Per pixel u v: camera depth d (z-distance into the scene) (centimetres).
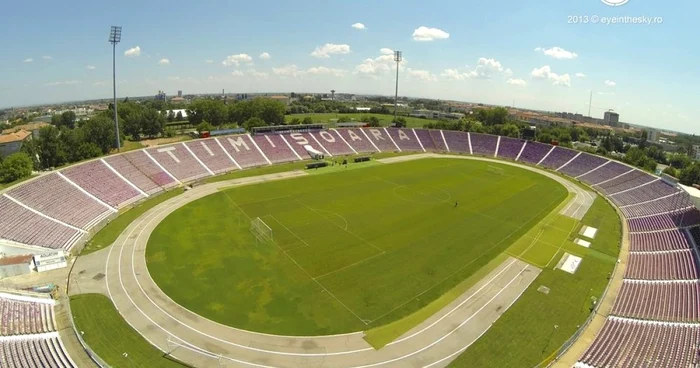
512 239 5903
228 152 10431
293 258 5078
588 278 4803
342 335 3638
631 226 6681
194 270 4728
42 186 6344
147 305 4006
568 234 6184
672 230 5972
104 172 7612
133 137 13812
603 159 10562
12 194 5825
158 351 3366
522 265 5088
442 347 3506
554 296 4378
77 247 5281
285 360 3312
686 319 3738
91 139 10612
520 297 4341
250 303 4084
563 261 5244
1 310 3622
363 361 3322
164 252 5184
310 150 11875
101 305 3988
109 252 5166
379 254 5259
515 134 15025
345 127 13975
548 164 11525
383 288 4438
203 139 10506
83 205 6450
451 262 5103
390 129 14462
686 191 6981
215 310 3953
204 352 3369
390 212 6919
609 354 3353
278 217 6525
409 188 8556
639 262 5234
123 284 4391
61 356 3203
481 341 3594
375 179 9306
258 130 11831
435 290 4428
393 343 3547
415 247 5506
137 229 5934
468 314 4003
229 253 5181
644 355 3269
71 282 4412
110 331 3597
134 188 7631
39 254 4759
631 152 12562
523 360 3353
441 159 12169
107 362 3203
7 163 7475
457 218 6719
